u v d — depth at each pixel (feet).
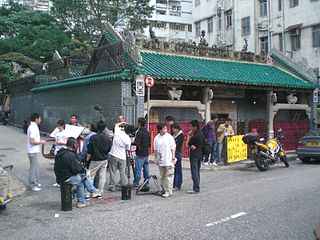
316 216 23.21
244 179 37.78
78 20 134.51
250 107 68.69
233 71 62.18
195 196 29.73
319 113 78.95
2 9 142.92
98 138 29.37
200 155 31.42
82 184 26.78
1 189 26.11
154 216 23.80
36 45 120.26
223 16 135.54
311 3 103.81
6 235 20.47
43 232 20.94
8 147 59.00
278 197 28.58
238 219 22.70
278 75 69.97
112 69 55.93
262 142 45.68
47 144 63.05
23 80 89.25
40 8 185.06
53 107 71.67
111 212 25.12
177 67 55.11
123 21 140.36
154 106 52.47
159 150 30.14
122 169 31.76
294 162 52.65
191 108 60.39
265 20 117.80
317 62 101.81
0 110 111.45
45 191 32.24
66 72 69.51
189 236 19.61
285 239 18.97
